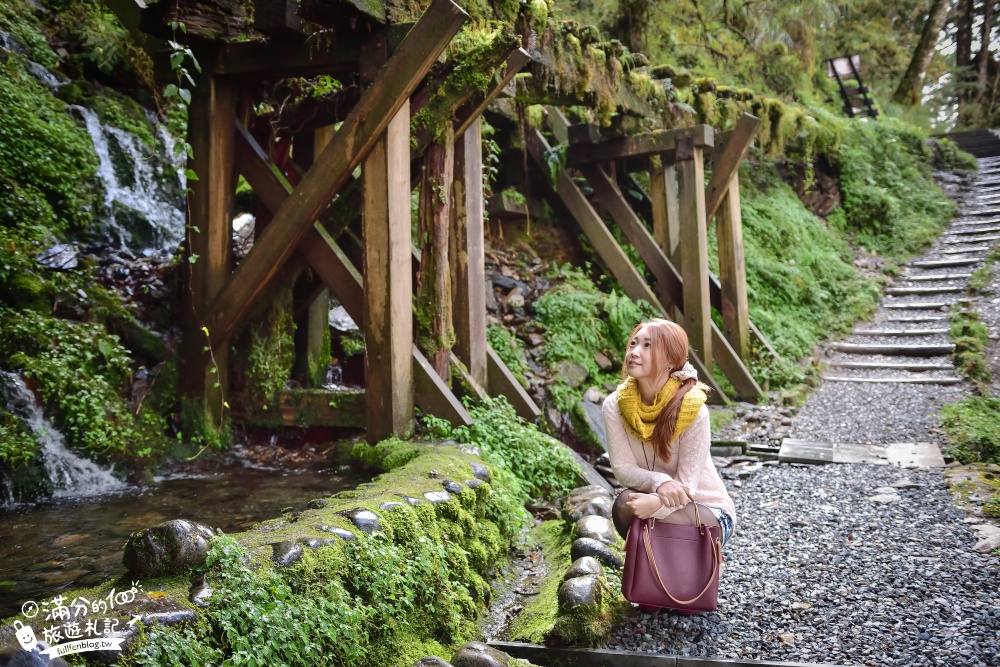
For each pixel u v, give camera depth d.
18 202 6.36
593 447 6.48
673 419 3.13
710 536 3.17
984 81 24.72
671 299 8.69
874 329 10.24
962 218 13.70
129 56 8.20
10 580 3.02
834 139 12.35
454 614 3.08
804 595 3.43
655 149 8.58
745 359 8.92
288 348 5.67
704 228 8.52
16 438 4.52
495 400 5.61
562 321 7.84
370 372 4.98
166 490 4.60
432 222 5.54
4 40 7.72
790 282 10.77
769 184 12.66
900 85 20.89
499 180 9.05
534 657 3.03
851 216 13.48
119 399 5.23
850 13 20.77
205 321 5.39
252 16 5.12
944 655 2.82
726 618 3.22
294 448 5.52
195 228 5.34
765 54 14.80
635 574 3.13
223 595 2.18
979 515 4.51
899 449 6.33
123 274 6.30
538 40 6.25
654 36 12.35
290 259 5.60
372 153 4.89
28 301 5.38
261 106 6.91
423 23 4.59
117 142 7.89
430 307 5.53
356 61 4.97
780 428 7.36
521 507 4.52
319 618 2.37
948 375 8.58
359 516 2.90
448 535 3.40
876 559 3.86
